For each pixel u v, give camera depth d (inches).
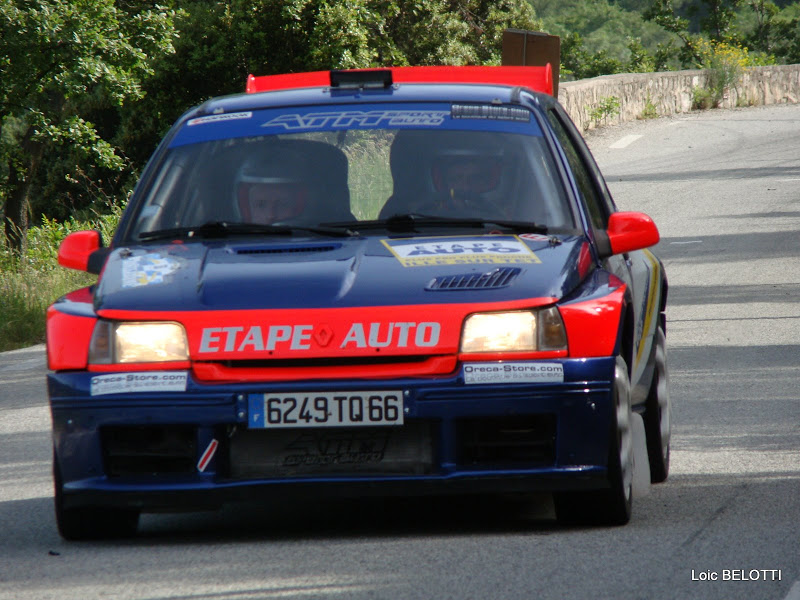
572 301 673.0
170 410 653.9
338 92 866.1
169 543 697.6
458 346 653.9
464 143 798.5
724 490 801.6
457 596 559.2
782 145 4458.7
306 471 658.2
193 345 660.7
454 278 682.2
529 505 772.0
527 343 658.2
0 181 3521.2
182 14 3248.0
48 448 1049.5
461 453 654.5
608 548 645.9
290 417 648.4
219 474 658.2
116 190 4955.7
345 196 784.9
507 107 831.7
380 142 804.6
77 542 713.6
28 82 2844.5
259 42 4050.2
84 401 665.0
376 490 652.1
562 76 6077.8
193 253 735.7
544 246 724.0
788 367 1286.9
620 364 687.1
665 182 3602.4
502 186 781.3
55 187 5064.0
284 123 828.0
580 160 855.1
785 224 2657.5
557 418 653.3
